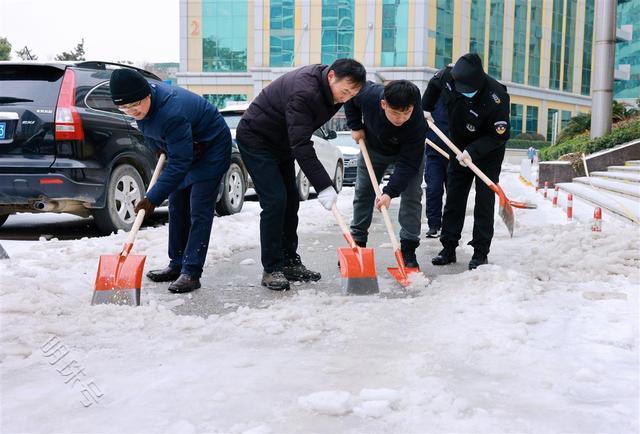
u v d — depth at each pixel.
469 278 4.41
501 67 44.69
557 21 48.97
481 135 5.05
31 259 5.25
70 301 3.81
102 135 6.68
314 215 8.85
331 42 38.59
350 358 2.95
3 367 2.84
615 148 12.99
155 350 3.07
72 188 6.40
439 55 38.94
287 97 4.16
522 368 2.81
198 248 4.41
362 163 4.96
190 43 42.44
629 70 53.12
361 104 4.58
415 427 2.22
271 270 4.48
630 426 2.24
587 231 6.06
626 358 2.92
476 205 5.07
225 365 2.87
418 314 3.66
